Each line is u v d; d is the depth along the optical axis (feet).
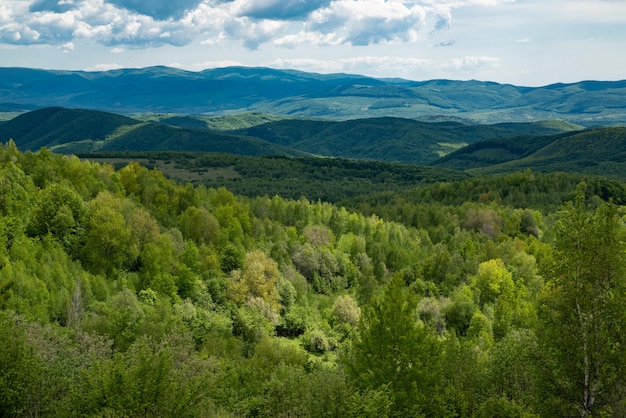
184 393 98.58
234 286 322.14
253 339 278.67
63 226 321.11
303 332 328.08
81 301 234.17
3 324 107.24
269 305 322.75
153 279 294.46
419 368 132.05
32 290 229.66
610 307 93.40
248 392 163.43
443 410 125.90
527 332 151.02
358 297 403.54
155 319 231.09
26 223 324.39
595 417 94.79
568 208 100.78
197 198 482.28
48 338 137.08
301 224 564.71
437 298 396.57
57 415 97.76
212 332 251.60
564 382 97.86
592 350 94.63
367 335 139.13
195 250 338.34
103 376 96.07
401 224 642.22
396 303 136.15
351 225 590.55
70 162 470.80
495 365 140.26
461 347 148.87
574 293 95.71
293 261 430.61
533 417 97.45
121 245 320.29
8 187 340.39
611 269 94.02
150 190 474.49
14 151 466.70
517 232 597.93
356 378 136.98
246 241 425.28
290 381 141.90
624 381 93.81
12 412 99.81
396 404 126.11
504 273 378.12
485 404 117.60
